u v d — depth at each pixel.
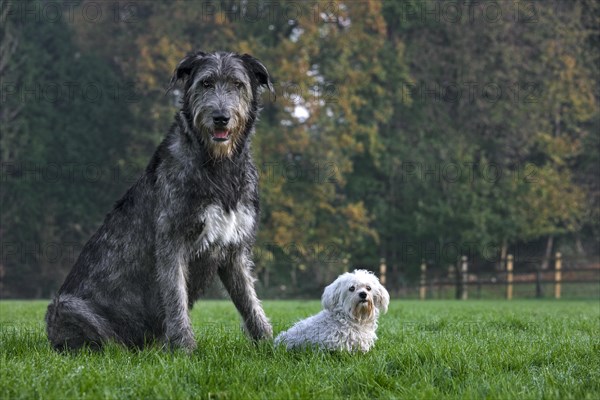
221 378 4.99
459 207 36.06
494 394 4.55
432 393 4.59
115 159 38.12
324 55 37.84
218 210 6.12
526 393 4.67
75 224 37.78
